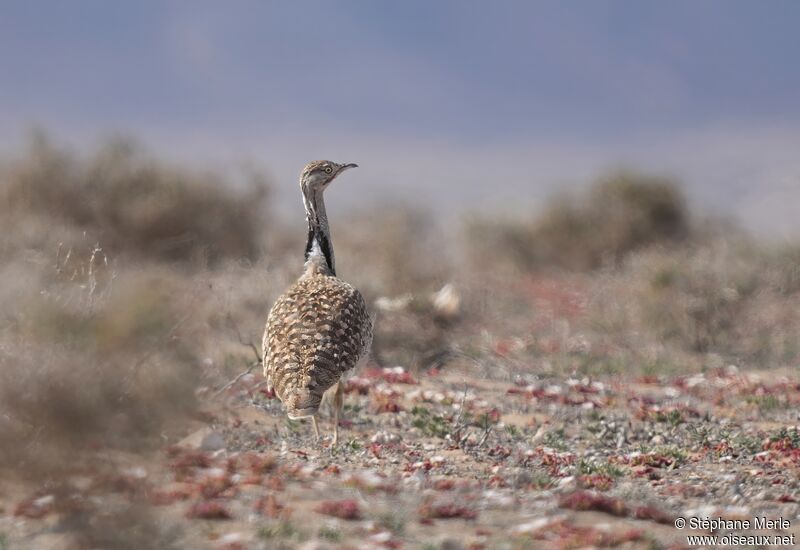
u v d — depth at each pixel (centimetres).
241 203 7500
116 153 7394
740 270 6384
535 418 3894
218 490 2628
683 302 5825
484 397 4228
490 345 5188
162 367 2875
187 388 2875
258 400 3800
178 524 2397
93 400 2636
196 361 3284
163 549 2264
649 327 5816
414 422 3647
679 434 3753
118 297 2889
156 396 2802
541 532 2489
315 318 3192
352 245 7131
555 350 5347
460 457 3275
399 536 2436
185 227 7150
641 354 5422
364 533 2425
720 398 4394
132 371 2784
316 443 3362
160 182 7269
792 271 6562
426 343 5094
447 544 2352
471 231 8881
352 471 2991
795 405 4303
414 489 2822
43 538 2306
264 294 5422
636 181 9181
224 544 2283
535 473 3100
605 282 7075
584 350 5419
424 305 5378
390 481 2858
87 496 2478
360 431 3581
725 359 5462
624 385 4672
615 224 8906
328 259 3803
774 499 2972
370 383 4247
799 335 5788
